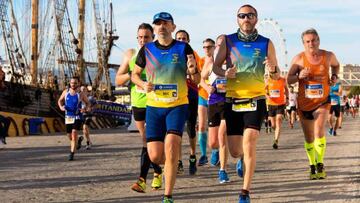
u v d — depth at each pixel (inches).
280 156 462.0
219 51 254.7
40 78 1169.4
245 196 237.5
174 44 243.4
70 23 1317.7
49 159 466.9
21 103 906.1
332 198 261.1
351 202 250.8
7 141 716.7
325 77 323.0
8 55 1013.8
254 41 251.3
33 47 1176.2
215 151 385.1
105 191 291.4
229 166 395.9
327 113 324.8
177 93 238.7
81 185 313.0
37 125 933.8
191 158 355.3
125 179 338.0
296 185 302.2
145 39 291.7
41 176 353.1
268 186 301.0
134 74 249.0
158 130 244.2
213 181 324.5
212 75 342.3
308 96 321.4
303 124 328.8
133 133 936.9
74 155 503.2
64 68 1295.5
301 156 459.5
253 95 245.4
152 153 244.8
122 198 269.7
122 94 1915.6
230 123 253.1
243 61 248.7
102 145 630.5
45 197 272.8
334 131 732.7
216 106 347.3
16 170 386.6
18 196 275.7
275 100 548.4
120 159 461.7
